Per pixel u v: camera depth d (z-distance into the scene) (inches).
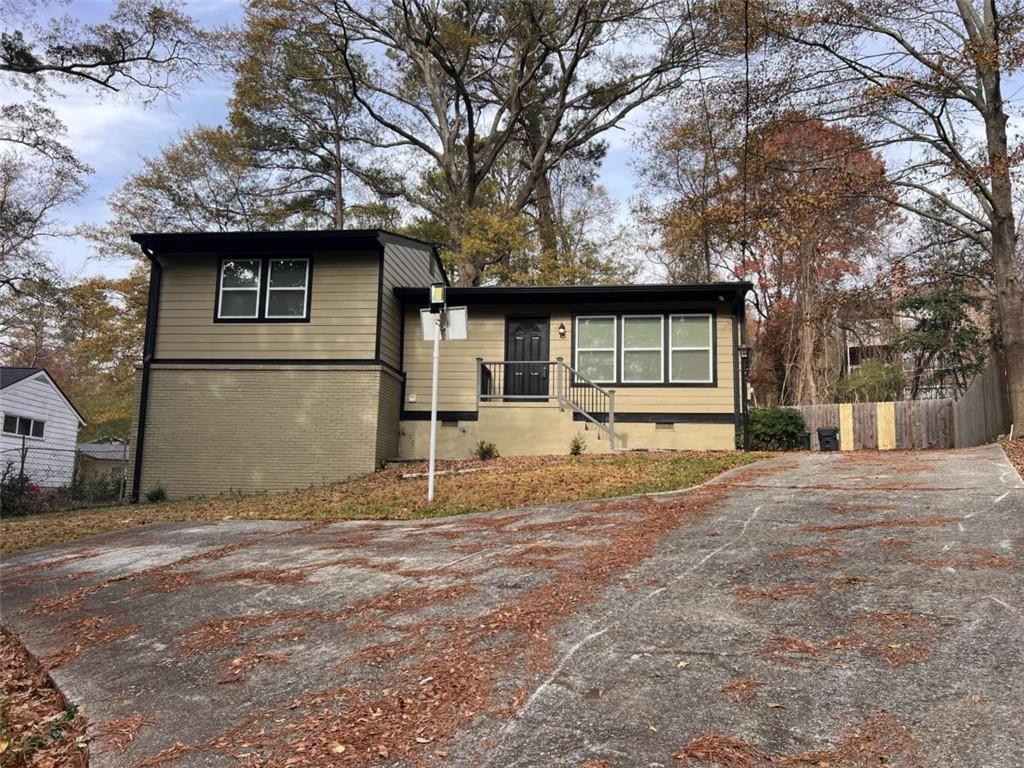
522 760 113.2
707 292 590.6
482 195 1091.9
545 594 194.9
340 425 552.7
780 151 669.9
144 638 195.3
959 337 895.7
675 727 119.6
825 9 571.8
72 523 418.6
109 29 689.6
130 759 129.1
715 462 455.5
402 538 290.4
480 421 600.1
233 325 579.2
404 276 643.5
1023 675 128.8
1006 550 201.9
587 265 1003.9
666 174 1141.1
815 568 199.5
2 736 147.6
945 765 103.1
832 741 111.9
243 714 142.8
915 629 152.2
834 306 771.4
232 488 553.9
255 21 909.2
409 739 123.7
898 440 766.5
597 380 613.3
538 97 1088.8
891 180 623.8
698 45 878.4
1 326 1007.0
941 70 548.7
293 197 1138.0
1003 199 582.9
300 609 205.6
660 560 219.3
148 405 571.5
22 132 743.7
